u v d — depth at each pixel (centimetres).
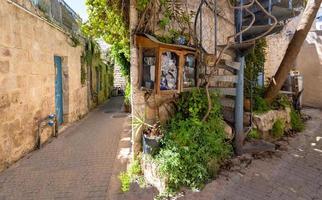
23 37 481
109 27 480
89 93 1095
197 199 319
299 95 785
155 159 356
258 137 521
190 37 453
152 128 405
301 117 743
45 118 585
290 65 563
